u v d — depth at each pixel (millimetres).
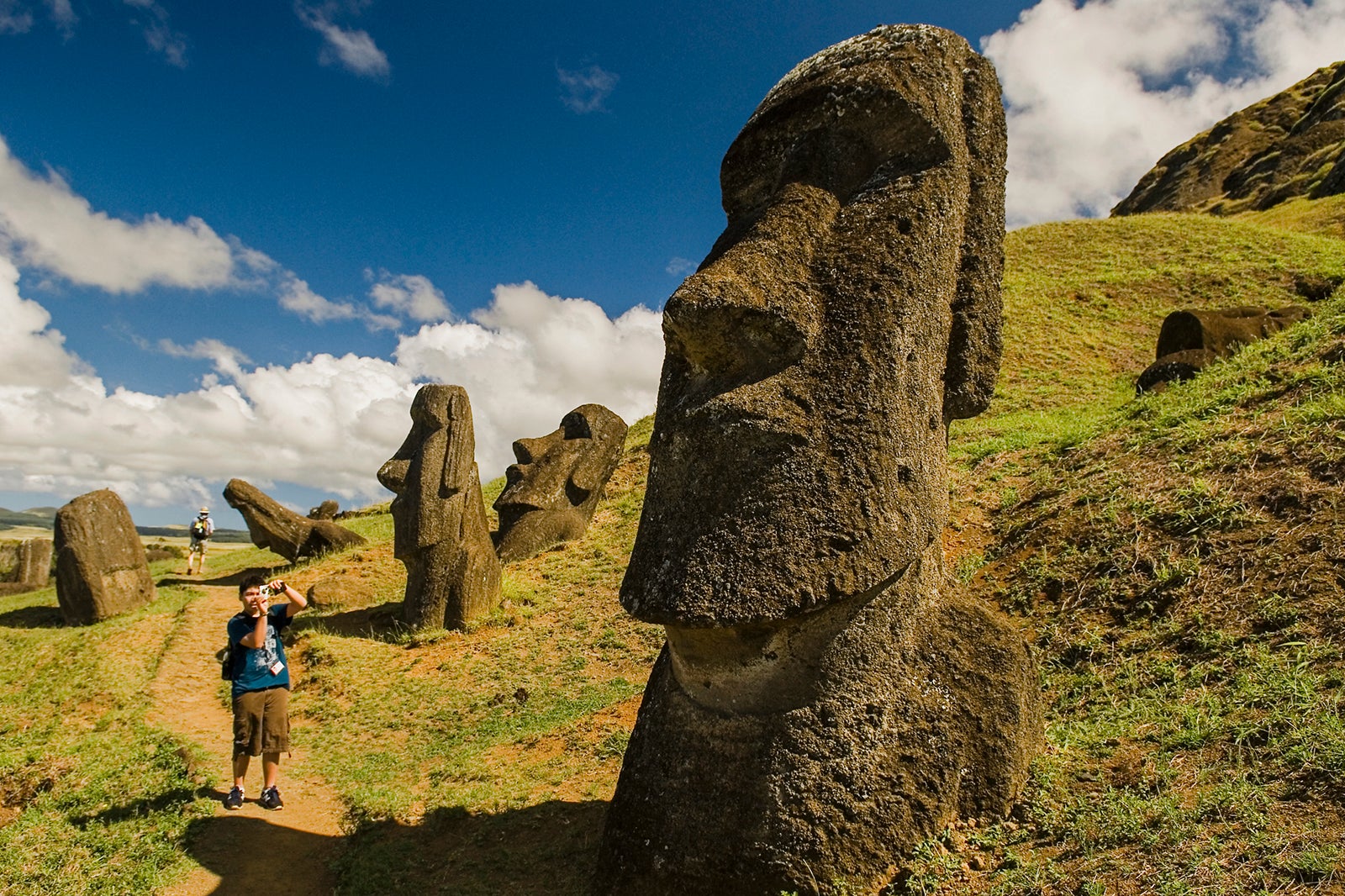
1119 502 7074
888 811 3617
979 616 4145
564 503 14070
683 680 3986
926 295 3979
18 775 6465
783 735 3688
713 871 3607
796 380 3756
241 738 5656
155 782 5965
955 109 4242
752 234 4023
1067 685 5348
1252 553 5613
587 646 9391
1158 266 22031
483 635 10109
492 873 4465
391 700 8352
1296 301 18203
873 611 3824
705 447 3734
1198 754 3852
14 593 17016
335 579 12805
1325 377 7305
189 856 4859
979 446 11094
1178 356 11633
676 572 3660
